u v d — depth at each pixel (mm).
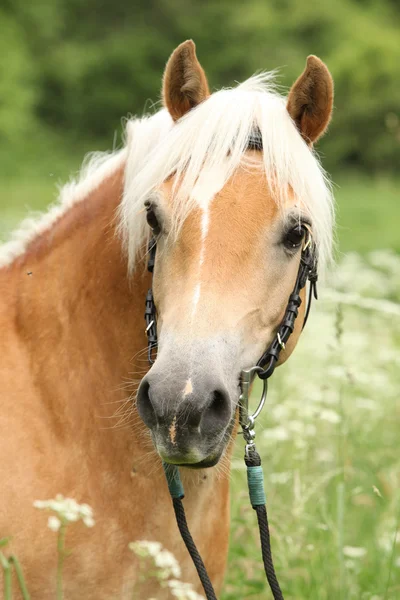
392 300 9406
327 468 5930
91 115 43312
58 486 3543
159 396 3098
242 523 4723
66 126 42938
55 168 36250
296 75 43000
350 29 45719
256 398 6980
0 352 3688
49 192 27828
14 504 3465
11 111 38062
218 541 3959
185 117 3652
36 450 3553
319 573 4984
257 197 3426
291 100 3779
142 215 3689
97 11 46719
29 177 34125
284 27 46125
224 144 3488
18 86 38906
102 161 4262
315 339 7234
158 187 3523
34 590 3492
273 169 3482
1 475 3477
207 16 46438
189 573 3822
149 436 3650
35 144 38125
